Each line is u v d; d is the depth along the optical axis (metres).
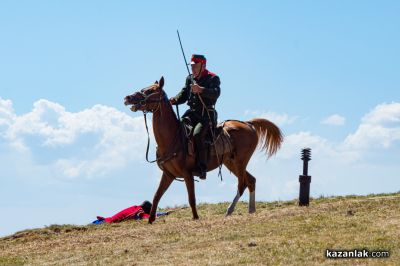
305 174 19.20
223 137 19.05
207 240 14.98
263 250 13.73
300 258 13.06
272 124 20.56
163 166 18.34
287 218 16.59
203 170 18.27
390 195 21.16
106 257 14.45
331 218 16.14
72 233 19.05
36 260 14.95
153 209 18.95
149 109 17.77
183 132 18.17
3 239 19.56
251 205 19.97
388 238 13.94
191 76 18.45
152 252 14.44
